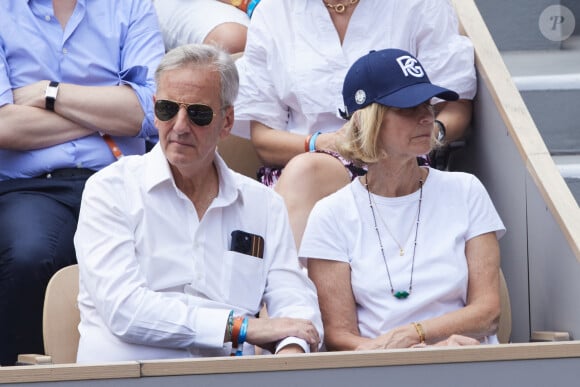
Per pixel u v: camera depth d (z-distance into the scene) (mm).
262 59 14227
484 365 8617
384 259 10945
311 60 13969
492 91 13727
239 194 10430
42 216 12469
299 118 14109
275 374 8336
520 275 12906
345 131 11156
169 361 8227
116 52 13961
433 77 14195
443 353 8555
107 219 9953
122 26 14094
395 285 10844
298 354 8391
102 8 14062
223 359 8289
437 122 13891
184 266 10070
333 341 10766
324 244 11047
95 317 9922
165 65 10102
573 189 13664
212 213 10273
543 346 8727
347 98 11109
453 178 11258
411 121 10719
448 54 14234
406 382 8492
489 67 14070
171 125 9984
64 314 10578
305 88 13898
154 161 10227
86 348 9844
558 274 11789
